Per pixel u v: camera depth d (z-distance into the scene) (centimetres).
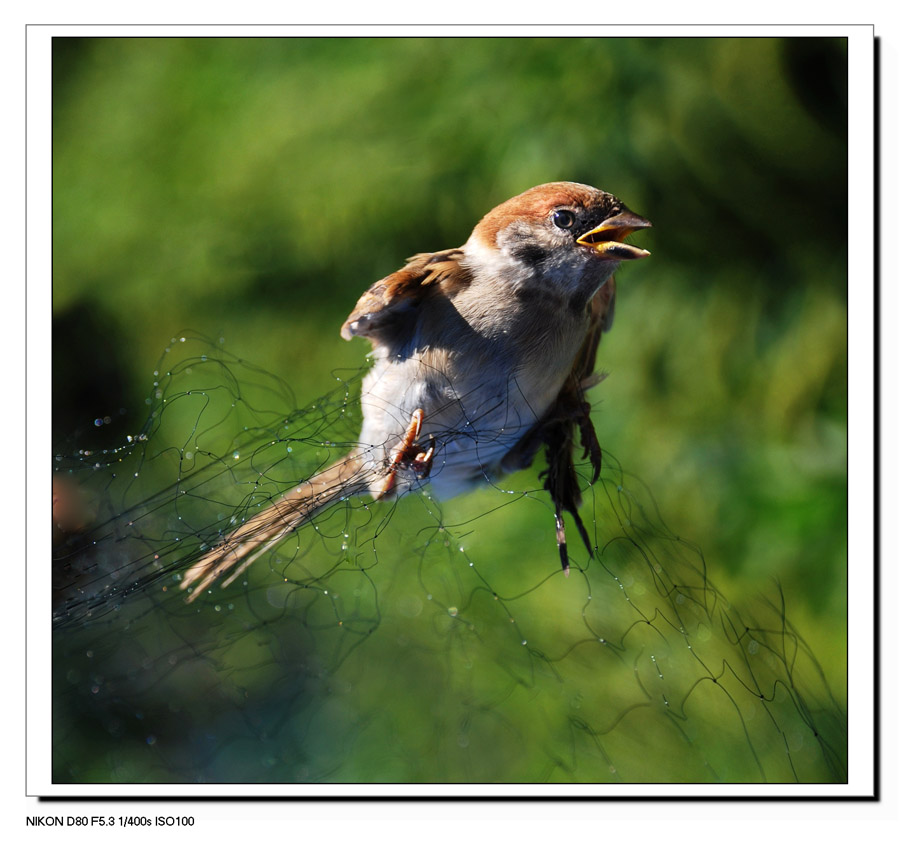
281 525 654
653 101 1072
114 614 628
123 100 1366
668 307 1083
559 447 686
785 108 1067
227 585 672
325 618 827
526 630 894
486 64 1149
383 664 869
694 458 1035
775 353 1051
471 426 650
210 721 752
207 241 1245
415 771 837
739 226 1080
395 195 1143
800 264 1062
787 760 805
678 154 1066
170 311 1252
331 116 1217
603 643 798
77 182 1348
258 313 1220
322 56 1266
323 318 1185
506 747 859
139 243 1285
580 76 1092
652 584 821
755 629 834
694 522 1002
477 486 707
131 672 718
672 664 829
